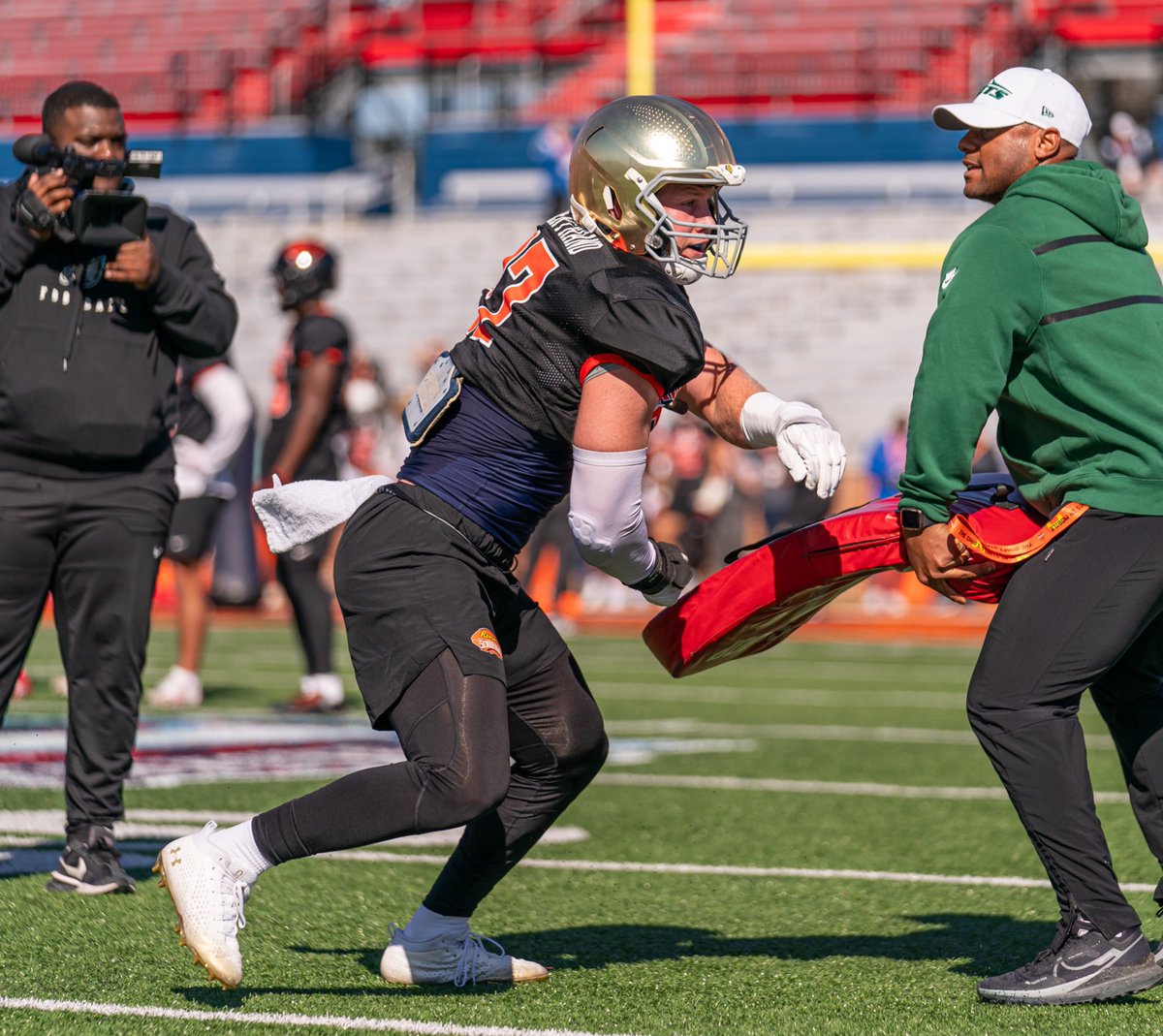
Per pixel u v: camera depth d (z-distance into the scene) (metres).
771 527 67.31
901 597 68.38
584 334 11.56
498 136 101.94
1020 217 12.52
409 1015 11.99
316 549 31.50
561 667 12.74
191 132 106.94
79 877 15.97
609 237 12.05
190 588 32.78
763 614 13.30
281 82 108.50
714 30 102.75
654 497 67.81
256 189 103.31
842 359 84.06
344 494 12.41
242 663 44.62
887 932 15.16
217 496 32.56
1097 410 12.36
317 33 109.94
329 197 102.19
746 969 13.68
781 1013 12.18
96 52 111.69
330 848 11.67
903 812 22.00
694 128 11.81
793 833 20.39
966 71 96.19
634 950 14.41
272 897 16.25
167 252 16.56
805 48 100.31
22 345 15.66
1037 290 12.34
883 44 97.81
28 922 14.76
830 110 97.38
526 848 13.05
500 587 12.27
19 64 112.12
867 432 82.06
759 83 98.00
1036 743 12.43
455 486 12.02
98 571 16.02
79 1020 11.60
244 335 91.31
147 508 16.19
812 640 58.66
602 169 11.82
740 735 30.61
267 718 30.69
